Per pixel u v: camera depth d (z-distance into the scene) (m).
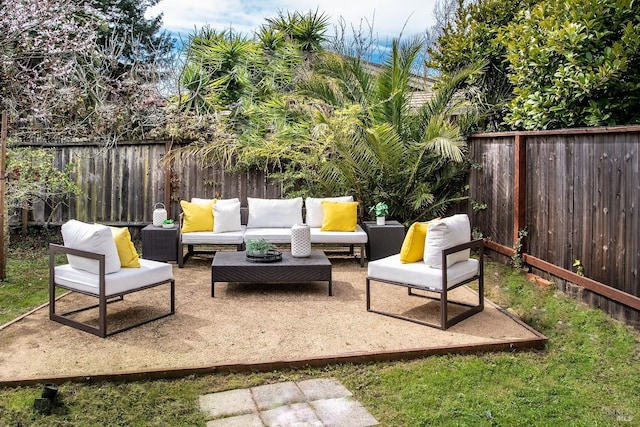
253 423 2.71
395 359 3.56
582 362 3.56
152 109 9.51
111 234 4.08
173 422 2.74
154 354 3.58
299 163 8.17
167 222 6.68
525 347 3.78
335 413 2.83
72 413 2.82
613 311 4.25
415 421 2.75
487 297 5.12
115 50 11.43
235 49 10.46
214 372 3.32
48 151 8.09
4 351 3.61
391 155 7.38
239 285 5.61
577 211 4.80
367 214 8.08
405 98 8.30
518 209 5.85
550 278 5.26
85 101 9.31
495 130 8.18
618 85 4.78
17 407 2.85
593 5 4.77
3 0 7.37
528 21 5.71
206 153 7.94
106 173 8.17
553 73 5.38
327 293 5.27
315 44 11.77
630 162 4.05
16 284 5.52
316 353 3.60
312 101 8.64
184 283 5.67
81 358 3.49
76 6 8.65
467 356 3.64
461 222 4.47
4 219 6.11
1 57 7.61
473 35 8.02
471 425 2.72
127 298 5.01
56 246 4.18
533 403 2.97
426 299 5.04
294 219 7.15
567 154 4.97
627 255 4.08
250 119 9.59
